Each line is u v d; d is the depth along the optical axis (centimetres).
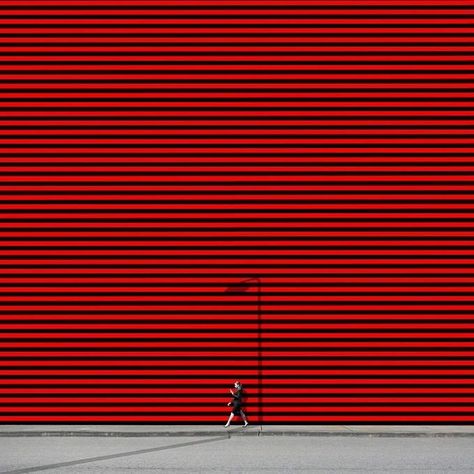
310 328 2406
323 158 2462
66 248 2427
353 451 1714
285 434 2112
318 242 2436
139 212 2434
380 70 2492
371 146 2472
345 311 2419
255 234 2433
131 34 2488
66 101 2470
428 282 2434
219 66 2481
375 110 2483
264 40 2489
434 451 1720
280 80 2480
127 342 2391
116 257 2422
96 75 2477
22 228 2430
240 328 2402
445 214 2456
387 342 2409
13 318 2402
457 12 2514
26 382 2380
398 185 2461
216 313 2406
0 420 2367
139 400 2370
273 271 2423
